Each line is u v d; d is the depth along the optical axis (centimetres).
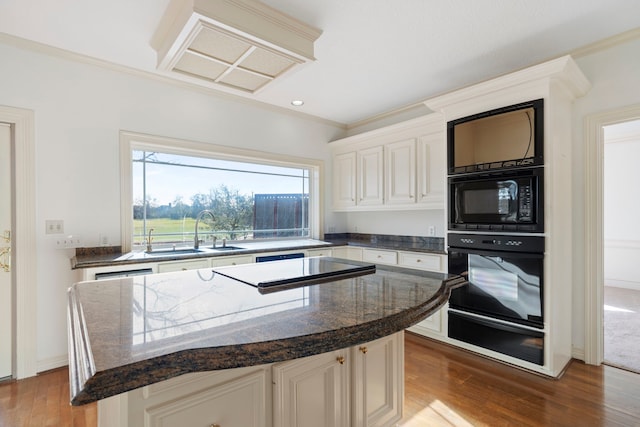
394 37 232
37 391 216
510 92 238
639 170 494
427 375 234
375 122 420
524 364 237
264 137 375
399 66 277
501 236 244
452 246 276
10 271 236
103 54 259
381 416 141
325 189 436
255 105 366
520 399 204
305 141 414
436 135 319
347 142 412
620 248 510
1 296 233
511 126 238
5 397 209
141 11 202
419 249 315
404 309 101
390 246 352
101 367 63
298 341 77
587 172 252
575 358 257
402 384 153
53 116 250
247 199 384
